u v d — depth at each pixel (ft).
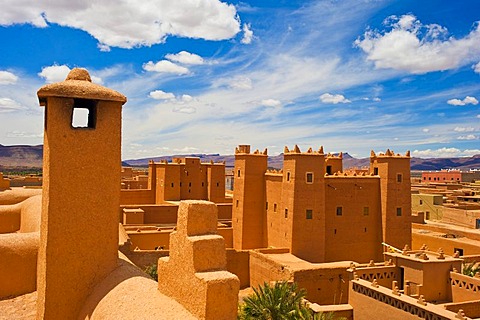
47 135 34.14
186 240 28.43
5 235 45.21
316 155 108.06
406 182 119.44
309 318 63.52
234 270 102.37
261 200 127.13
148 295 30.99
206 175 192.24
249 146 130.11
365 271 77.20
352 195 116.98
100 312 30.22
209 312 25.75
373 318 66.03
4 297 42.65
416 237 135.95
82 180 34.76
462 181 359.46
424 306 57.31
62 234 34.01
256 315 64.03
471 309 65.00
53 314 33.76
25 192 82.07
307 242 105.81
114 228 36.37
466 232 135.13
